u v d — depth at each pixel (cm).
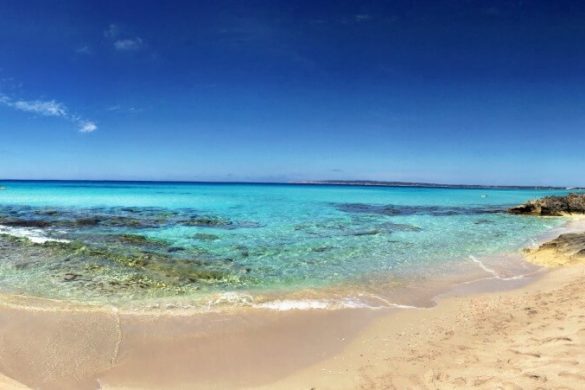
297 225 2344
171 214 2842
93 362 631
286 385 565
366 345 699
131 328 765
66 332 739
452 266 1359
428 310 897
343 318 839
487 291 1061
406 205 4488
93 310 858
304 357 657
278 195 6550
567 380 477
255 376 595
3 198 4572
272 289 1055
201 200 4803
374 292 1042
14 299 917
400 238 1942
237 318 830
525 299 948
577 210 3553
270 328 780
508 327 736
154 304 912
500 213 3588
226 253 1497
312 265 1338
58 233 1827
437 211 3706
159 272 1199
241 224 2342
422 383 540
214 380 583
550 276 1218
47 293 979
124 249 1501
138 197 5316
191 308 888
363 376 579
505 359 579
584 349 564
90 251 1448
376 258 1467
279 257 1448
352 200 5388
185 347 692
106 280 1110
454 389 508
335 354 666
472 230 2328
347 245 1714
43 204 3647
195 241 1727
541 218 3181
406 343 698
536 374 505
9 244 1543
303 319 830
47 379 578
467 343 672
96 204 3791
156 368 618
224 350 683
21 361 628
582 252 1379
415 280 1172
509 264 1402
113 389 556
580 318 727
